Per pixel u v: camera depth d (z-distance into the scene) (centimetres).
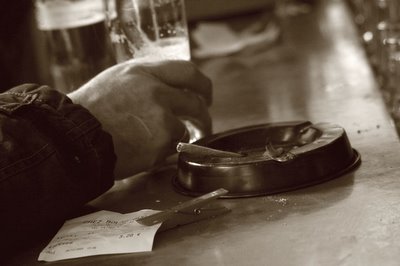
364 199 87
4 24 214
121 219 92
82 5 136
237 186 93
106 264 84
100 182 96
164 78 105
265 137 103
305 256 79
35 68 218
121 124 101
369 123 111
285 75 155
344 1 278
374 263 76
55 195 91
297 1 291
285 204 89
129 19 114
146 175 106
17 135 90
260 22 209
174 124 103
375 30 165
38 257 88
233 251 82
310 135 100
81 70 138
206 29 197
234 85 153
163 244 85
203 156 97
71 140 93
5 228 88
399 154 97
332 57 167
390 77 142
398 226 81
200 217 89
